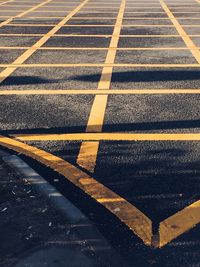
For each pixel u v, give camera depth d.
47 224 3.96
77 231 3.86
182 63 9.99
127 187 4.63
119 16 17.41
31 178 4.83
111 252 3.58
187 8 19.97
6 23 15.87
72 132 6.16
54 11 19.09
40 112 6.93
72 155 5.43
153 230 3.88
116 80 8.66
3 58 10.62
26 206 4.27
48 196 4.45
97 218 4.07
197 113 6.82
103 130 6.20
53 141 5.86
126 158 5.30
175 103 7.28
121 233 3.84
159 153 5.43
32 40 12.82
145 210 4.20
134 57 10.61
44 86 8.32
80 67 9.69
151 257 3.52
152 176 4.85
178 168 5.03
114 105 7.22
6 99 7.56
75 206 4.27
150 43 12.29
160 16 17.42
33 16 17.56
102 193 4.51
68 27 14.91
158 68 9.55
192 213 4.14
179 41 12.55
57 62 10.18
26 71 9.40
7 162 5.23
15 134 6.11
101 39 12.85
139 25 15.27
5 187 4.64
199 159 5.26
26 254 3.55
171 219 4.05
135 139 5.88
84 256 3.52
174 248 3.63
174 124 6.38
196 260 3.48
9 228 3.91
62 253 3.56
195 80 8.62
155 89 8.05
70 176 4.89
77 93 7.87
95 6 20.92
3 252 3.58
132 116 6.71
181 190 4.55
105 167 5.09
